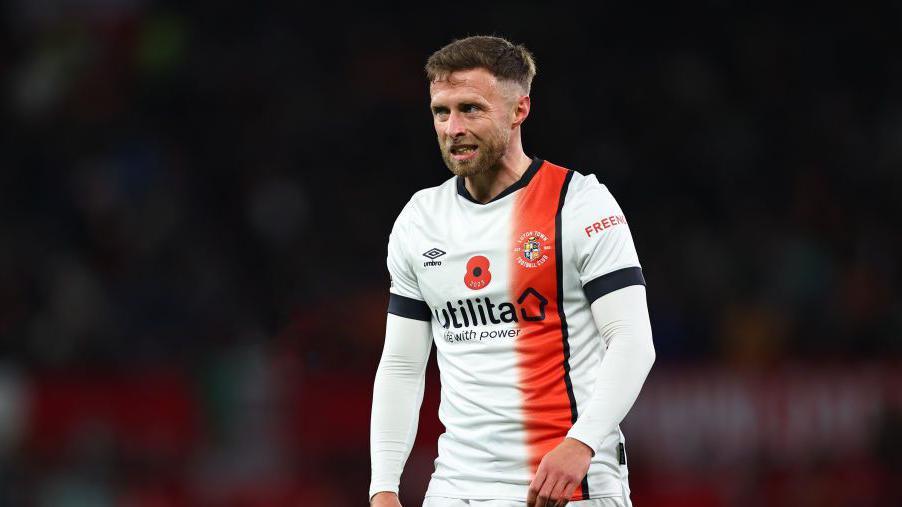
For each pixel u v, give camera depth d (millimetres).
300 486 30406
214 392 30828
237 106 46219
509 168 11891
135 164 42281
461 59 11430
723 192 43719
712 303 37875
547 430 11469
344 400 31109
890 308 37312
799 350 36031
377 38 49031
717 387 31406
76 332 34781
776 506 30766
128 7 47625
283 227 41594
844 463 31266
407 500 29047
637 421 30906
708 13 50312
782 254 39438
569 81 48281
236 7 48594
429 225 12102
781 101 48094
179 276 37594
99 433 30062
